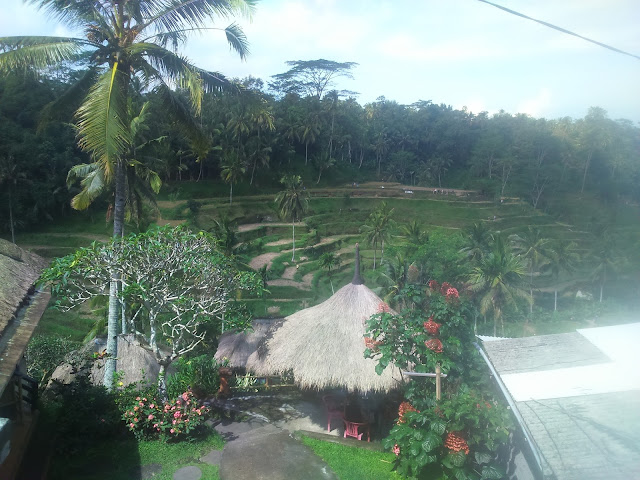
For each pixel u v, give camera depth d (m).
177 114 12.72
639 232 54.97
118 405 9.91
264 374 11.17
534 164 85.62
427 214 71.19
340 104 93.88
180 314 10.41
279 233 63.25
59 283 8.98
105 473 8.56
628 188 74.50
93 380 12.66
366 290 11.67
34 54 10.21
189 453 9.40
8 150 50.31
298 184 59.62
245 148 74.31
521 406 6.69
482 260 36.34
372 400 11.43
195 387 12.02
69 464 8.66
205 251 10.66
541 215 72.62
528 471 7.17
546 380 7.26
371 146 96.06
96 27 11.26
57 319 34.38
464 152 102.12
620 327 8.91
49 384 12.96
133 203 19.44
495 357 8.45
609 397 6.57
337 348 10.63
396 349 9.20
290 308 42.91
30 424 8.84
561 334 8.91
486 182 88.44
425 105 114.25
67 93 12.15
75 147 56.06
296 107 86.75
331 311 11.40
